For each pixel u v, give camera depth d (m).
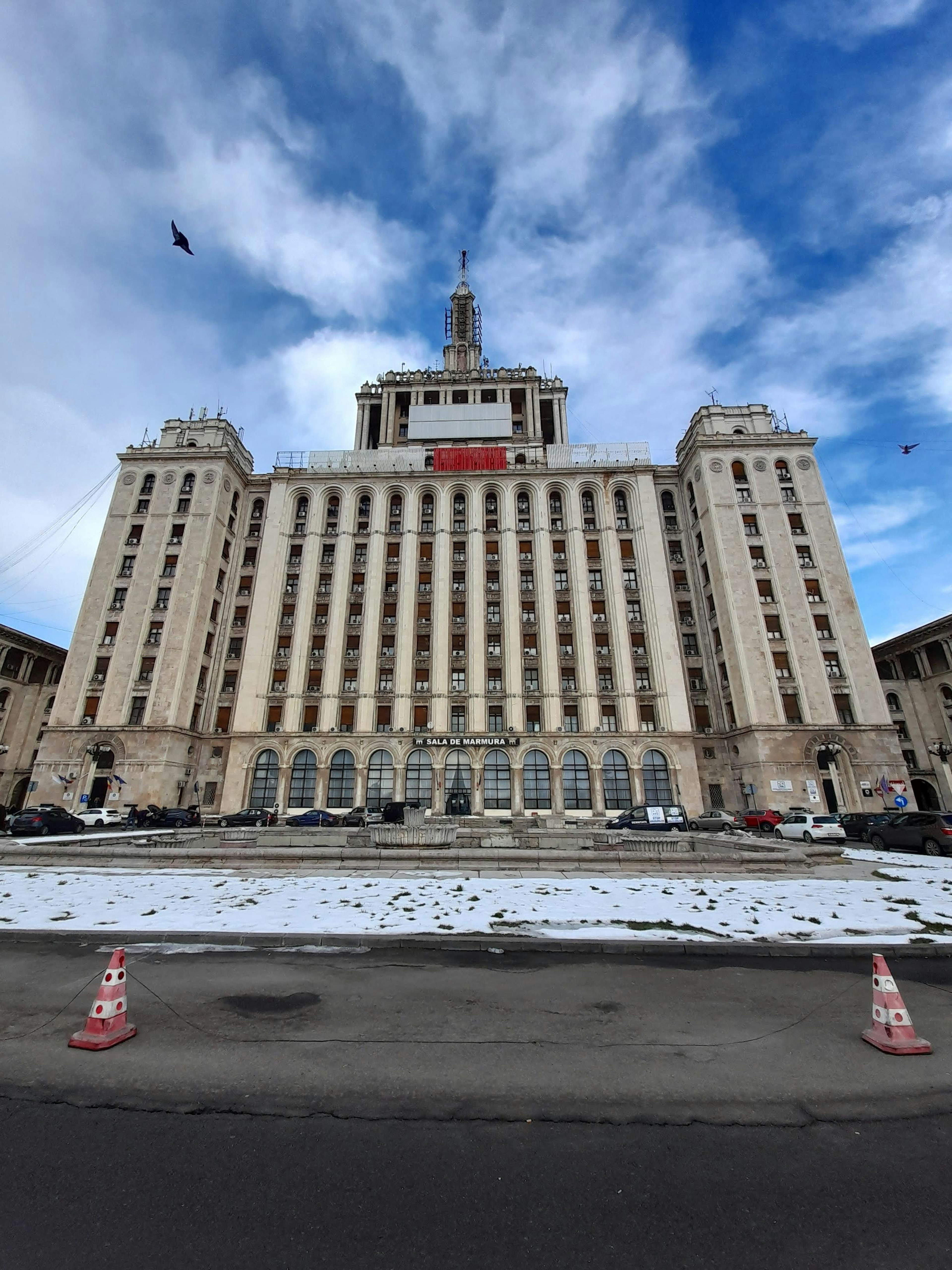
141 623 45.69
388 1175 3.74
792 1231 3.27
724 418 52.06
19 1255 3.11
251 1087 4.84
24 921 10.57
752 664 43.53
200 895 13.06
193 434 52.75
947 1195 3.55
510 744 43.62
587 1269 3.02
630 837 24.06
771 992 7.29
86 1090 4.77
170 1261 3.06
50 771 41.72
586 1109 4.52
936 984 7.69
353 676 46.75
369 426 66.50
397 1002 6.88
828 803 40.38
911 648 53.25
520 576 49.62
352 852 18.03
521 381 63.44
